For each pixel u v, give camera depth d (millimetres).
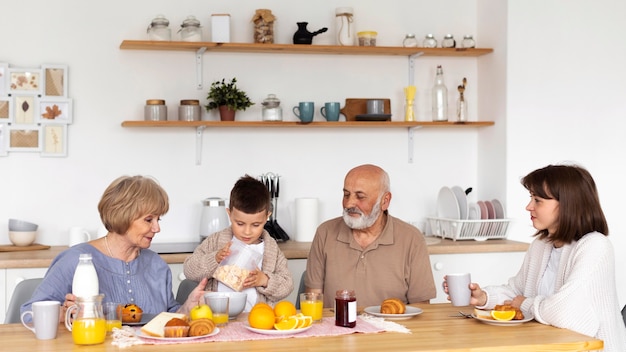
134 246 2389
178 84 4070
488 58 4355
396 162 4375
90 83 3967
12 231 3734
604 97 4312
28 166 3906
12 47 3875
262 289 2523
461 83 4461
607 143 4320
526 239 4215
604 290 2248
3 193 3881
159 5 4039
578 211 2334
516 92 4199
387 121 4145
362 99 4273
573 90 4270
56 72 3904
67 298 2061
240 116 4145
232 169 4148
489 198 4359
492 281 3947
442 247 3848
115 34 3984
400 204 4383
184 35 3926
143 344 1897
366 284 2859
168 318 2014
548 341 1997
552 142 4254
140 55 4020
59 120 3912
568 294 2195
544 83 4234
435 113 4289
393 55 4355
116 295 2354
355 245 2875
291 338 2004
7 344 1896
